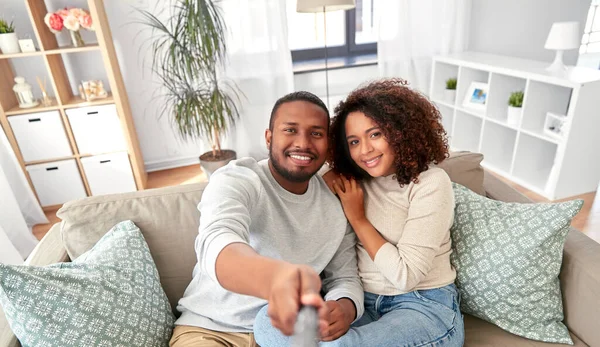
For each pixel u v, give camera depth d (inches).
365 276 42.5
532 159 107.3
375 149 38.9
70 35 101.9
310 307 16.3
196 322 39.8
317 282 17.7
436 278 40.2
